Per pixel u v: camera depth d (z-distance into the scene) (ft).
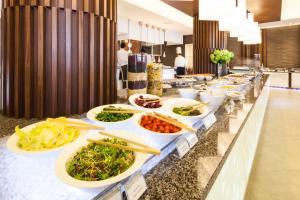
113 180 2.14
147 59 6.78
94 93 5.53
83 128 3.30
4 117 4.90
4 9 4.80
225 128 5.05
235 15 11.01
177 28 35.78
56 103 4.87
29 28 4.57
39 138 2.79
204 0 8.63
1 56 5.09
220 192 3.68
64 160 2.51
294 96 30.40
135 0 23.30
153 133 3.41
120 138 3.08
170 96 7.52
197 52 21.59
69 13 4.82
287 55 40.01
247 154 7.88
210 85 10.21
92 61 5.32
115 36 6.23
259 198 7.84
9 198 2.23
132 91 6.32
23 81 4.76
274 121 18.24
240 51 41.34
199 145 4.00
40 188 2.40
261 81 17.43
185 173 3.01
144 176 2.93
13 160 2.92
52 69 4.75
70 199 2.26
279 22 37.37
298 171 9.76
